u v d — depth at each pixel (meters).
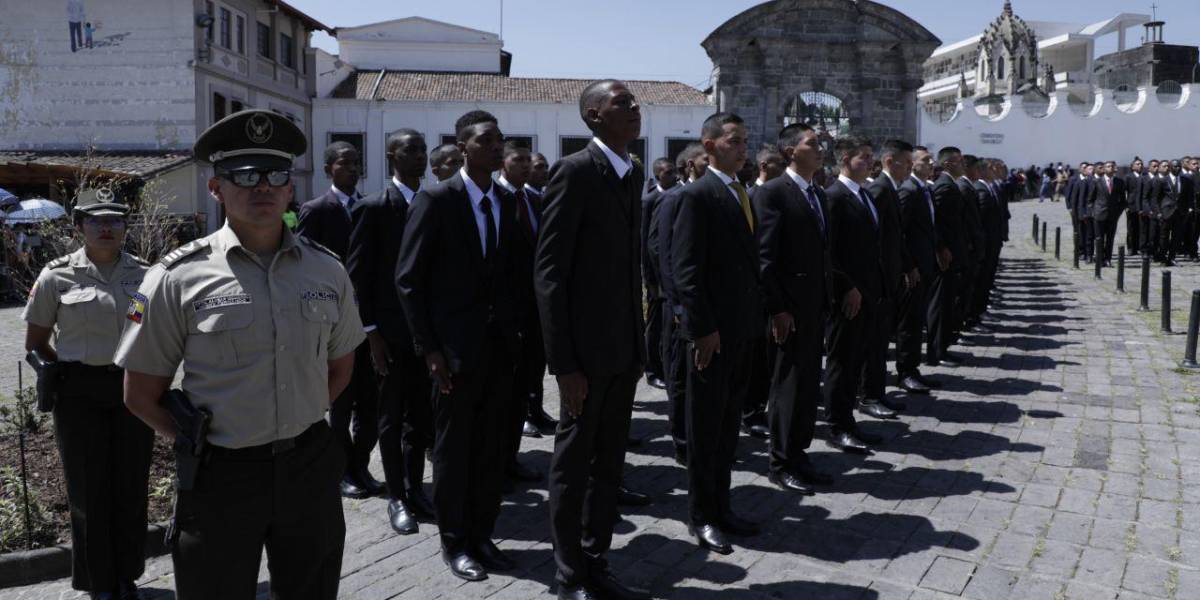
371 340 4.75
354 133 31.03
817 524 4.72
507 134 31.23
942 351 8.62
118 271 3.89
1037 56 51.88
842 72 26.17
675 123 31.52
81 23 24.17
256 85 27.23
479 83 33.09
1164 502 4.93
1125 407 6.96
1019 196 39.84
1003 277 16.00
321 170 31.06
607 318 3.71
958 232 8.36
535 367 5.34
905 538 4.52
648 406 7.42
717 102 26.53
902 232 7.42
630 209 3.80
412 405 4.84
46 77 24.45
